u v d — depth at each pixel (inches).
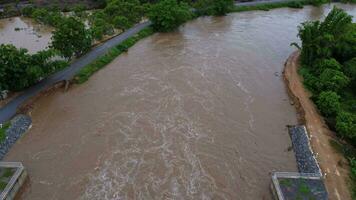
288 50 2664.9
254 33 2997.0
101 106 1946.4
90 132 1745.8
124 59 2512.3
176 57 2519.7
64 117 1868.8
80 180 1466.5
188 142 1667.1
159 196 1386.6
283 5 3769.7
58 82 2122.3
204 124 1790.1
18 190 1408.7
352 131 1560.0
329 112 1784.0
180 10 2977.4
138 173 1493.6
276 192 1328.7
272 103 1988.2
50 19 3159.5
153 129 1750.7
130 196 1386.6
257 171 1510.8
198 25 3201.3
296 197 1298.0
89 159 1573.6
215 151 1614.2
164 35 2972.4
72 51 2297.0
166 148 1627.7
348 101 1937.7
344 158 1526.8
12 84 1975.9
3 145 1633.9
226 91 2082.9
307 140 1626.5
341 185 1373.0
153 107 1923.0
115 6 3193.9
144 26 3068.4
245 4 3727.9
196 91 2075.5
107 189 1419.8
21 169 1430.9
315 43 2255.2
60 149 1641.2
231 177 1477.6
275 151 1627.7
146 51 2640.3
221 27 3142.2
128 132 1734.7
